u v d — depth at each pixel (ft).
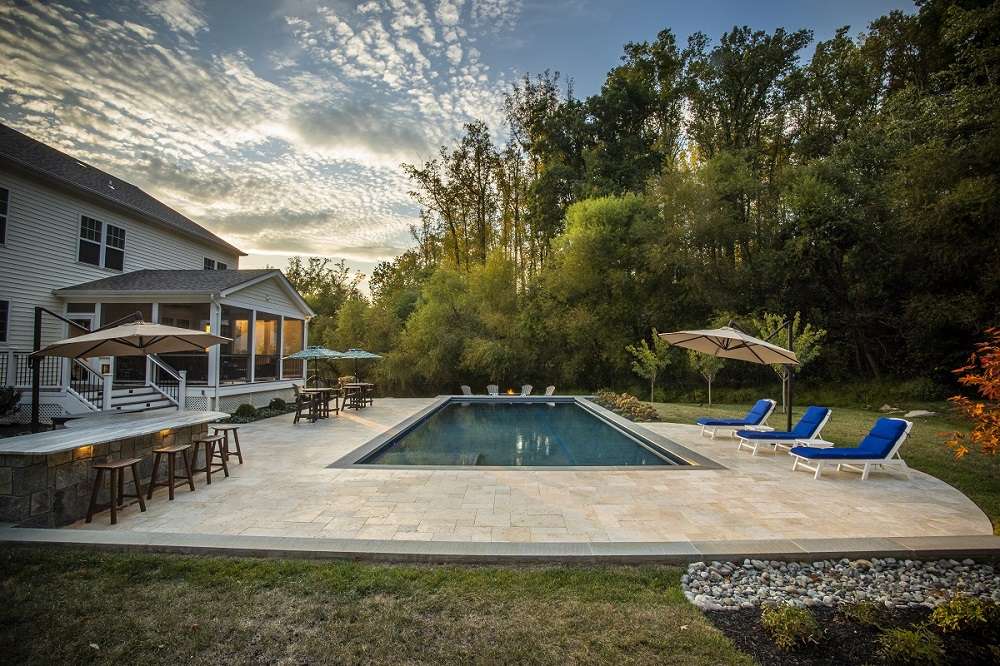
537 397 55.77
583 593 9.85
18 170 36.88
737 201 59.06
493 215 82.33
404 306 77.66
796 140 66.69
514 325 63.72
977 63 37.70
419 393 67.00
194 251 56.34
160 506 15.74
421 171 81.25
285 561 11.32
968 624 8.71
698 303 58.44
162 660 7.73
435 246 90.58
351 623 8.71
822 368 54.75
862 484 18.93
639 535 13.12
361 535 13.05
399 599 9.55
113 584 10.19
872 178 52.65
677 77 75.20
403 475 19.94
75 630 8.54
